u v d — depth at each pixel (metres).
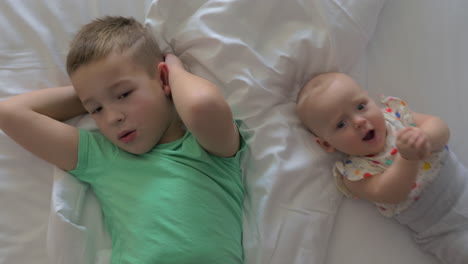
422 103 0.94
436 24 0.96
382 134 0.83
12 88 0.88
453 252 0.83
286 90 0.92
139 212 0.75
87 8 0.94
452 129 0.92
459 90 0.94
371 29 0.91
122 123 0.75
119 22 0.83
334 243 0.86
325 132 0.85
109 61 0.75
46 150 0.80
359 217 0.88
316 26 0.89
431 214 0.83
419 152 0.69
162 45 0.89
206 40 0.87
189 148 0.80
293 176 0.85
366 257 0.85
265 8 0.88
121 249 0.76
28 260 0.81
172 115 0.83
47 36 0.90
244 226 0.83
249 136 0.87
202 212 0.75
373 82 0.96
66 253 0.77
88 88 0.75
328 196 0.86
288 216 0.84
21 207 0.84
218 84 0.89
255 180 0.85
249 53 0.87
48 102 0.82
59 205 0.78
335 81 0.85
